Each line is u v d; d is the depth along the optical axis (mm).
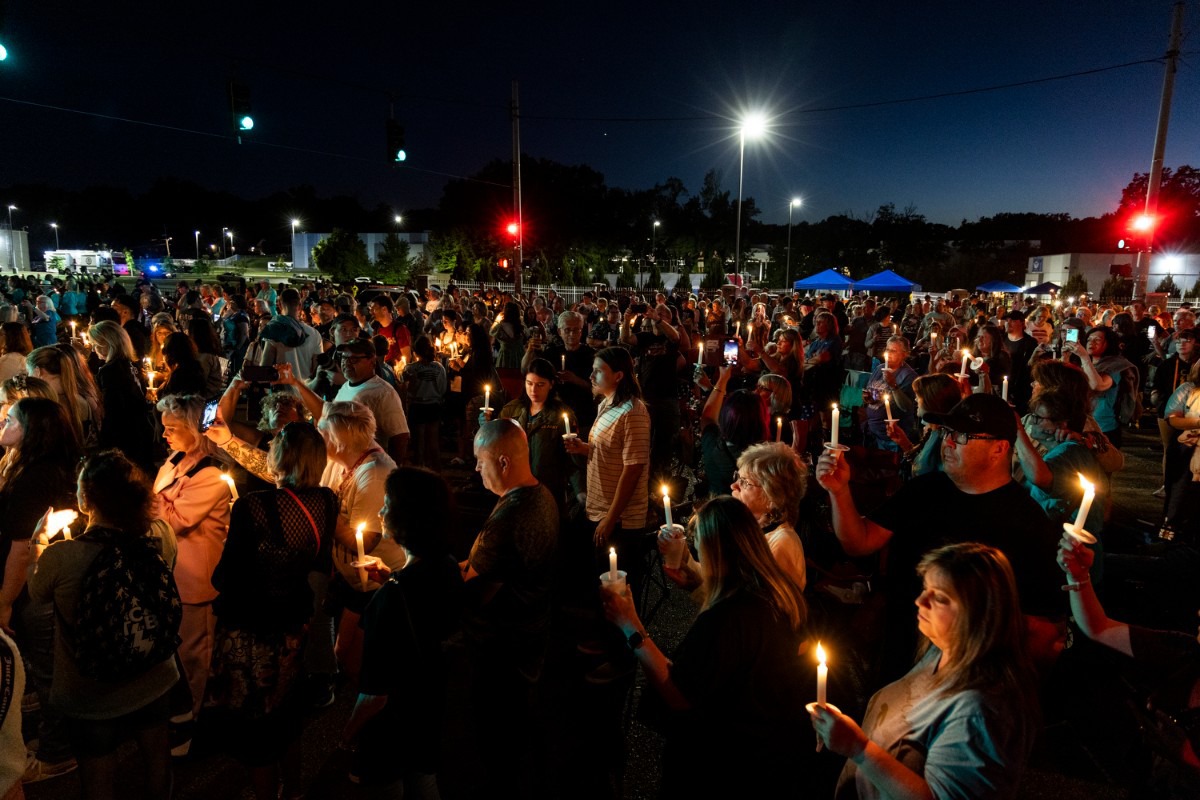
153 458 6234
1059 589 2832
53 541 3094
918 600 2041
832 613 4492
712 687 2352
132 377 6074
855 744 1937
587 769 3746
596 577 4496
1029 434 4230
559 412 5137
